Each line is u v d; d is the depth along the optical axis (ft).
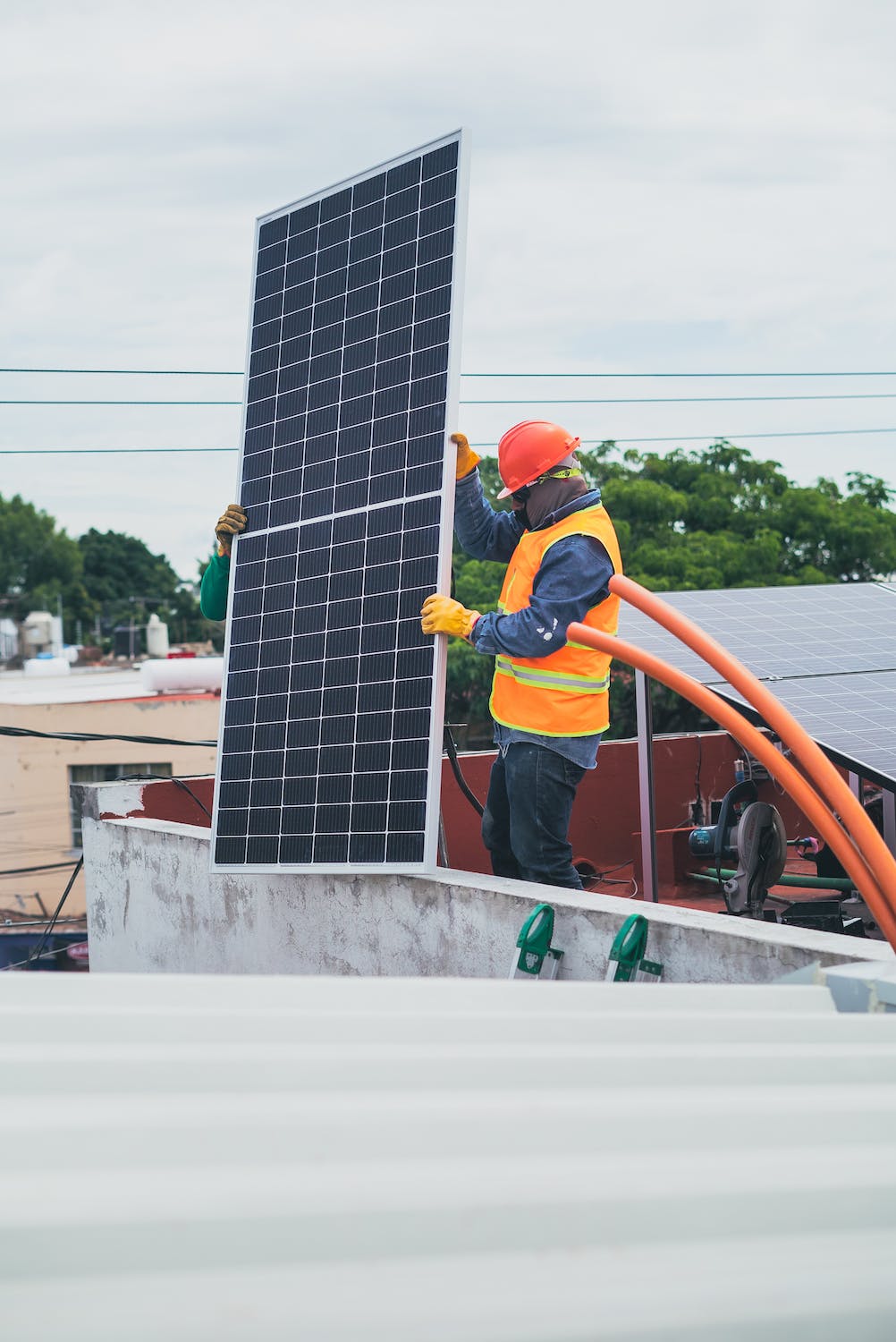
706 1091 5.72
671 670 10.58
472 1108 5.17
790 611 26.96
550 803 16.97
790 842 28.09
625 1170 4.85
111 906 27.61
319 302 20.44
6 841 110.01
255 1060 5.60
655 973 13.03
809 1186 4.93
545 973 14.37
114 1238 4.07
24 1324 3.71
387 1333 3.88
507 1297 4.10
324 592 19.02
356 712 17.99
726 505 121.60
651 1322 4.14
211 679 114.42
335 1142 4.84
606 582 16.55
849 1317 4.35
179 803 30.12
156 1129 4.79
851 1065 6.29
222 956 22.33
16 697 115.14
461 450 18.22
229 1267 4.03
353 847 17.60
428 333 18.06
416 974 17.13
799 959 11.73
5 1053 5.53
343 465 19.17
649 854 22.72
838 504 127.03
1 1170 4.45
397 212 19.26
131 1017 6.27
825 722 19.02
